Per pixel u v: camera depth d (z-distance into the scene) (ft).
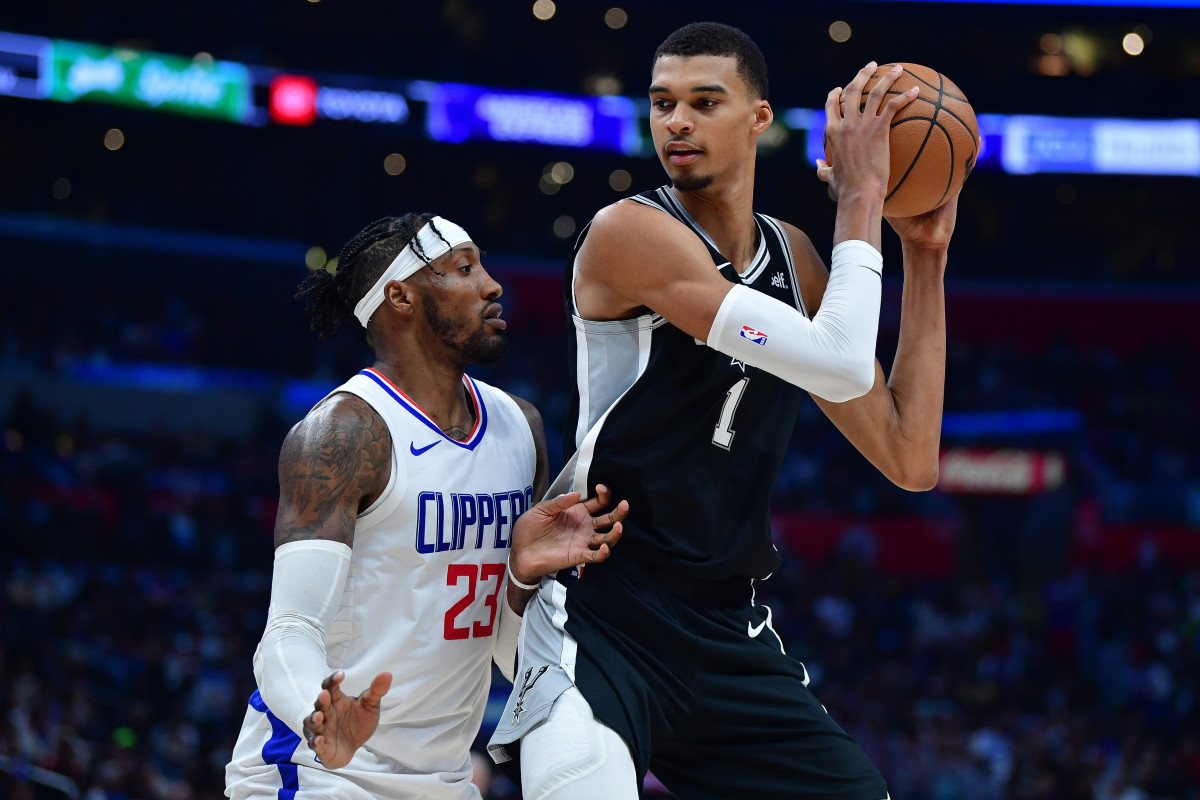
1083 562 58.13
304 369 70.18
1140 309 78.33
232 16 76.48
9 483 47.62
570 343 8.88
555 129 72.79
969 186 83.82
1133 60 82.28
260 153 77.56
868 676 46.03
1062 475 59.52
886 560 58.23
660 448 8.42
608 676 8.13
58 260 68.03
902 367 9.51
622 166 82.23
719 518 8.60
